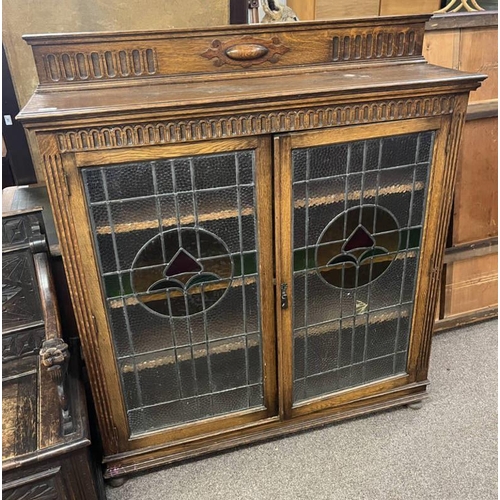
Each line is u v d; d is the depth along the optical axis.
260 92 1.06
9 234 1.23
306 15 1.71
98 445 1.45
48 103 1.02
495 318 2.08
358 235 1.31
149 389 1.32
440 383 1.73
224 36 1.18
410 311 1.48
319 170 1.19
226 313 1.29
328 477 1.40
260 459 1.47
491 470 1.39
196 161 1.10
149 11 1.47
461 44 1.68
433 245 1.38
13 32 1.40
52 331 1.11
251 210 1.19
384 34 1.28
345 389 1.52
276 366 1.40
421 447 1.48
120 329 1.23
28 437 1.10
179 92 1.10
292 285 1.30
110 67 1.14
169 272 1.20
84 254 1.11
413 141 1.24
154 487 1.39
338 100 1.10
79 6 1.42
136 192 1.09
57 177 1.02
